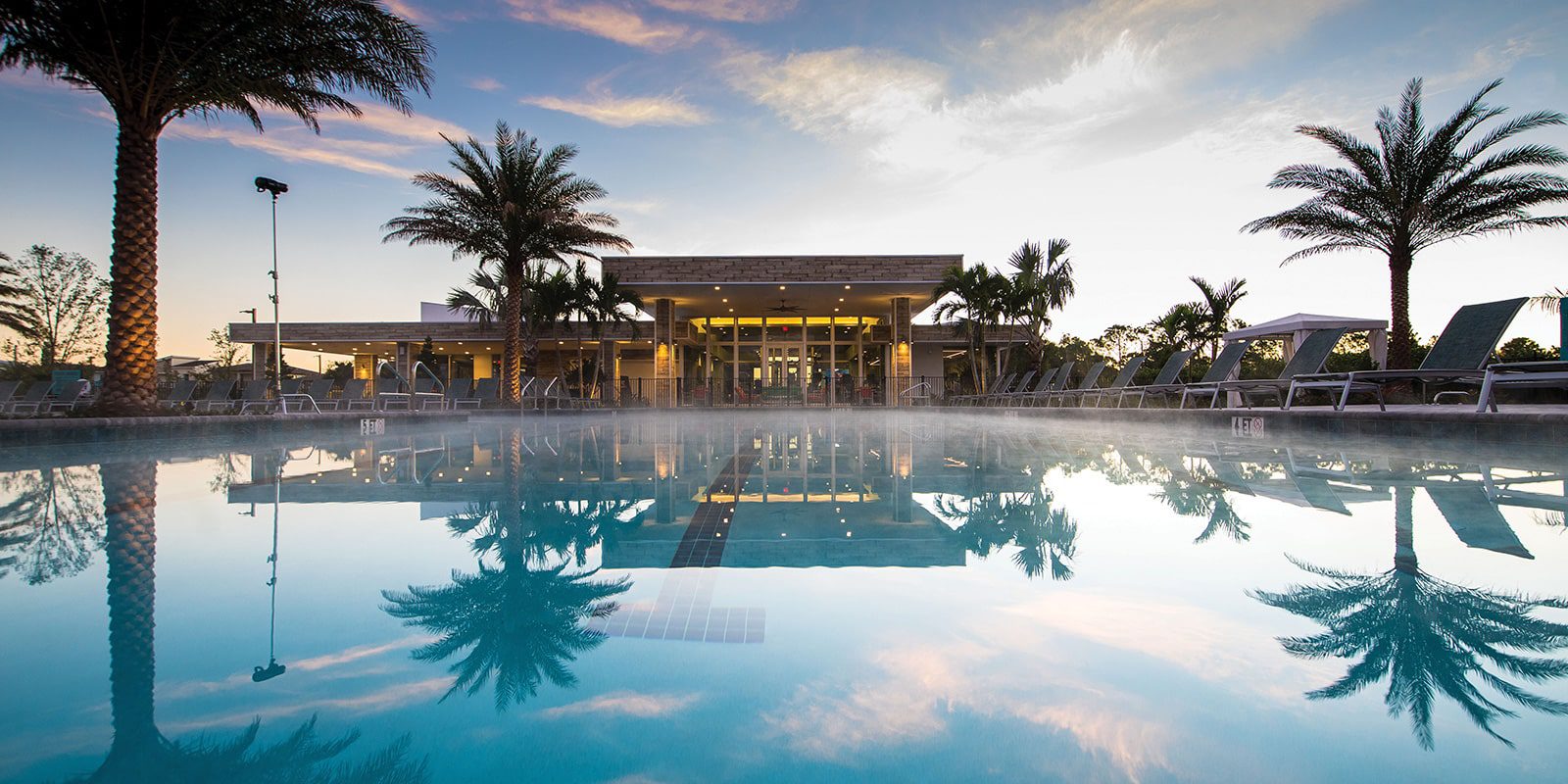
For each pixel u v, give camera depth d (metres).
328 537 2.21
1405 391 12.63
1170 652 1.18
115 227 7.24
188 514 2.61
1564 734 0.87
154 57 7.07
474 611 1.45
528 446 6.45
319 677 1.12
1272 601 1.45
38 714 0.97
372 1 7.71
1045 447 5.56
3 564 1.84
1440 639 1.21
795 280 17.03
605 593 1.59
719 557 1.94
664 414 16.84
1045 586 1.58
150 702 1.01
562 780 0.82
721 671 1.13
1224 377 7.70
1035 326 17.11
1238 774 0.79
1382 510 2.46
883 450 5.64
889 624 1.35
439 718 0.97
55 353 19.83
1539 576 1.58
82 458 5.16
